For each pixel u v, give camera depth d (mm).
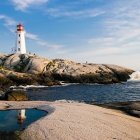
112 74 119250
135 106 40000
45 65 111875
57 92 77250
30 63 111875
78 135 22156
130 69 132625
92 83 110562
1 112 36125
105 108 37969
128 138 21938
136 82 119125
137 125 27109
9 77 96188
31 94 71438
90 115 29797
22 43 131250
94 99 61406
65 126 24766
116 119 28953
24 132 24188
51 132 23188
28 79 97500
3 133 24562
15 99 49000
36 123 26375
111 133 23016
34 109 37531
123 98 62781
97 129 23969
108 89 86812
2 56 124938
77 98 63688
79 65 118062
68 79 108438
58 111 31875
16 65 114875
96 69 117688
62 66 113500
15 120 30641
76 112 31141
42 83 100312
